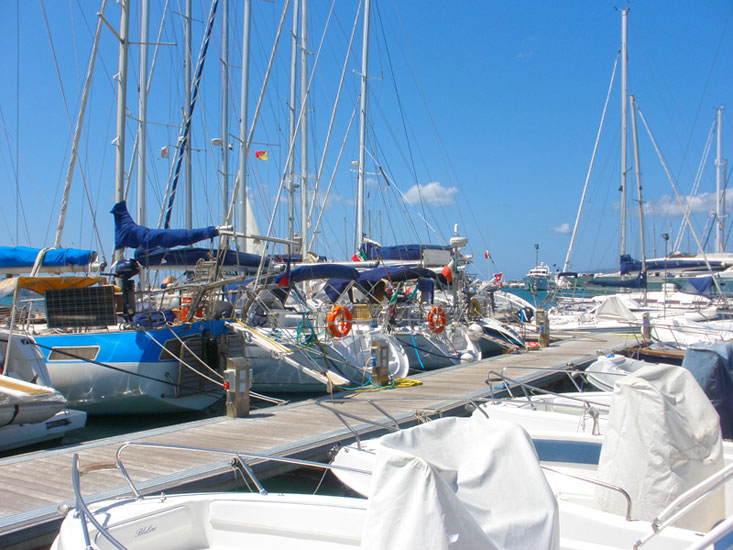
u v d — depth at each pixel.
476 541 2.67
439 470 2.96
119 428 10.24
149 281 12.34
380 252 18.72
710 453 4.34
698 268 25.80
